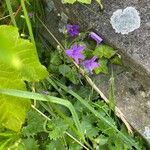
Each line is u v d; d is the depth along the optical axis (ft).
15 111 0.51
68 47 0.86
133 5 0.78
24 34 0.87
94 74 0.84
